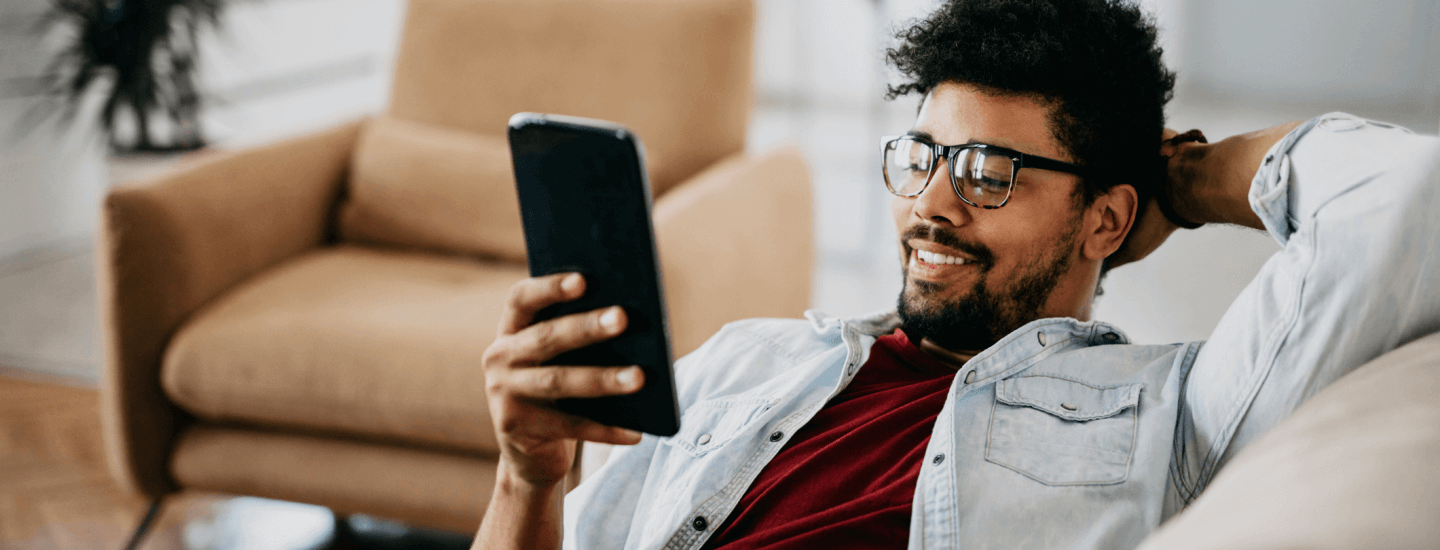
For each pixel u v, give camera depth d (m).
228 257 1.88
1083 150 0.89
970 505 0.78
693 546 0.88
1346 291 0.74
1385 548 0.42
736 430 0.93
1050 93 0.87
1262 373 0.77
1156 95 0.92
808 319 1.04
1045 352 0.88
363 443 1.67
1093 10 0.88
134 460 1.74
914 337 1.00
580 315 0.64
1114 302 3.02
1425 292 0.73
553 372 0.66
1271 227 0.81
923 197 0.90
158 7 3.19
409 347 1.62
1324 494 0.46
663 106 2.19
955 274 0.91
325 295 1.80
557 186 0.65
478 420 1.57
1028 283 0.91
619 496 0.95
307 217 2.14
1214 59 6.32
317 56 4.76
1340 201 0.76
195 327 1.72
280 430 1.71
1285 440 0.56
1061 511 0.76
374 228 2.14
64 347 2.92
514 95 2.24
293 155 2.11
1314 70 6.14
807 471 0.86
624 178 0.62
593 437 0.70
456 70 2.27
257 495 1.72
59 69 3.68
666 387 0.65
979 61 0.87
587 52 2.22
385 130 2.21
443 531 1.96
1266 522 0.45
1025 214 0.89
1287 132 0.83
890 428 0.87
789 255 2.23
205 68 4.04
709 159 2.22
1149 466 0.77
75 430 2.43
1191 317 2.89
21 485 2.17
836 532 0.81
